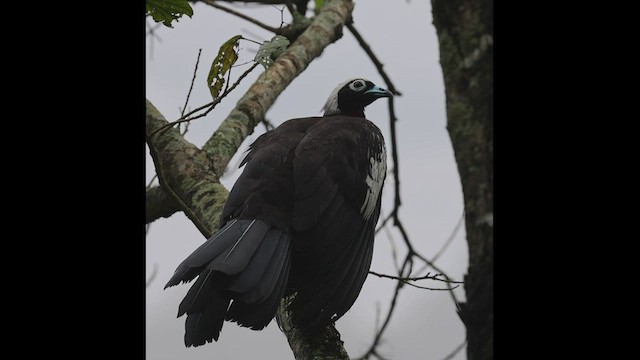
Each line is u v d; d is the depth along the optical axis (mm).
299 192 6555
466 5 6719
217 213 7199
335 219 6629
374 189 7270
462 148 6473
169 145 7965
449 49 6762
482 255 6090
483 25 6648
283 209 6438
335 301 6367
